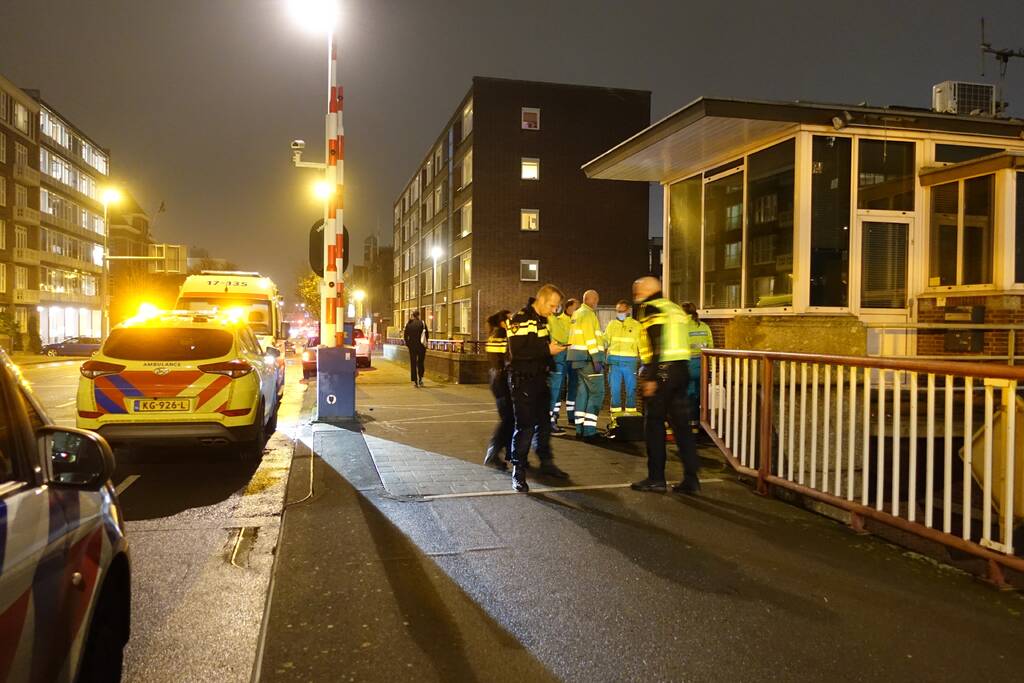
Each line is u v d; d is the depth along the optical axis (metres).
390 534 5.14
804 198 8.59
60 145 56.56
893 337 8.94
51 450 2.34
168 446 7.60
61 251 57.34
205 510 6.06
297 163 10.50
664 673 3.23
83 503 2.43
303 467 7.20
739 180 9.81
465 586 4.21
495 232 39.59
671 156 10.28
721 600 4.03
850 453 5.31
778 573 4.45
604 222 40.72
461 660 3.34
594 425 8.95
